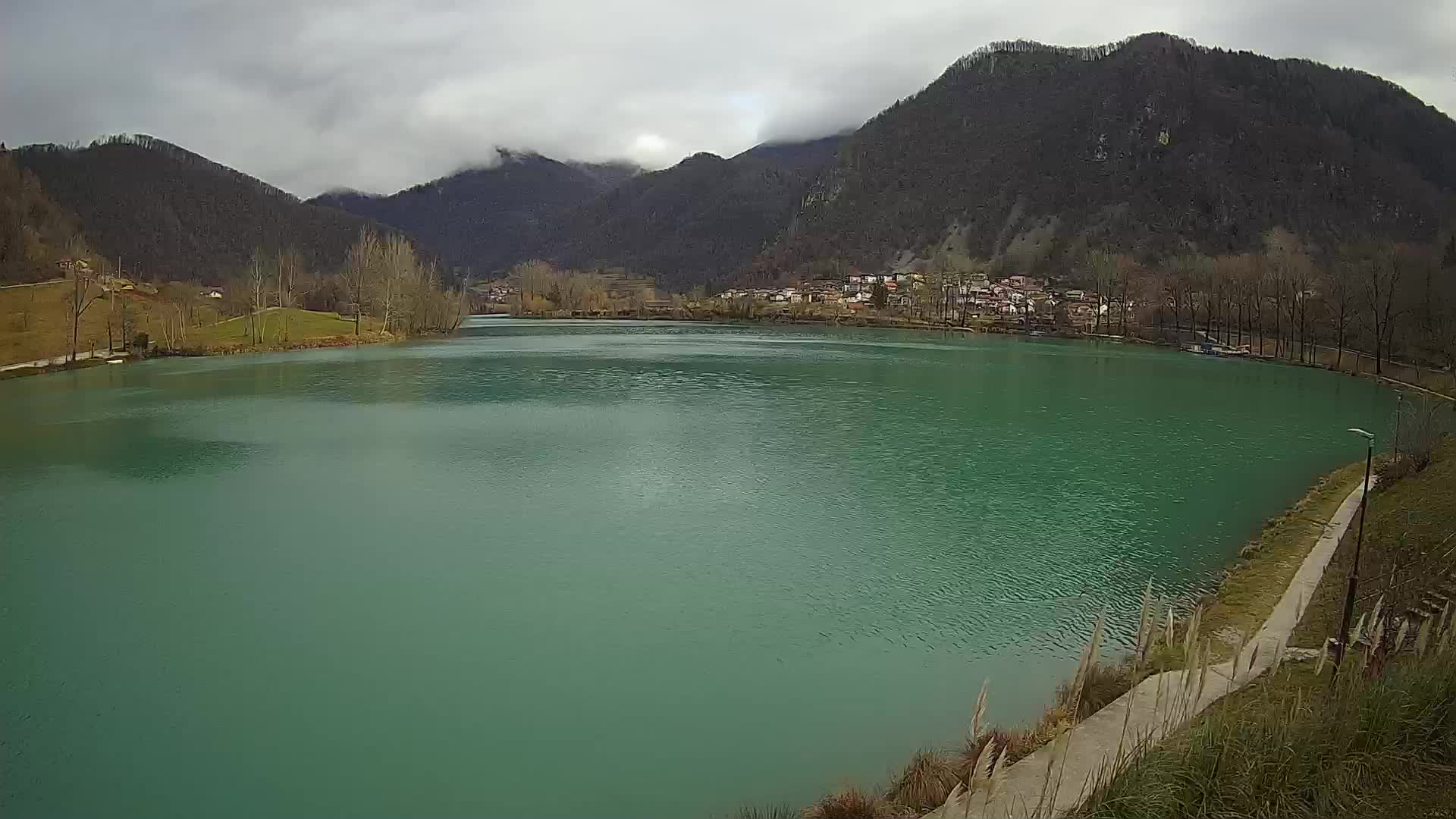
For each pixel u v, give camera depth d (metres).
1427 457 38.41
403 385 83.12
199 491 42.34
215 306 161.25
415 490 42.47
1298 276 125.31
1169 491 41.84
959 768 15.90
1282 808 11.89
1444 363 79.81
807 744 19.48
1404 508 32.62
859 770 18.36
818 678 22.75
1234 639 22.00
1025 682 22.23
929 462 48.59
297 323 141.12
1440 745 13.27
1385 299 98.50
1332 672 16.94
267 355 114.38
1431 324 87.69
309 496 41.44
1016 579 29.72
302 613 27.16
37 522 37.06
